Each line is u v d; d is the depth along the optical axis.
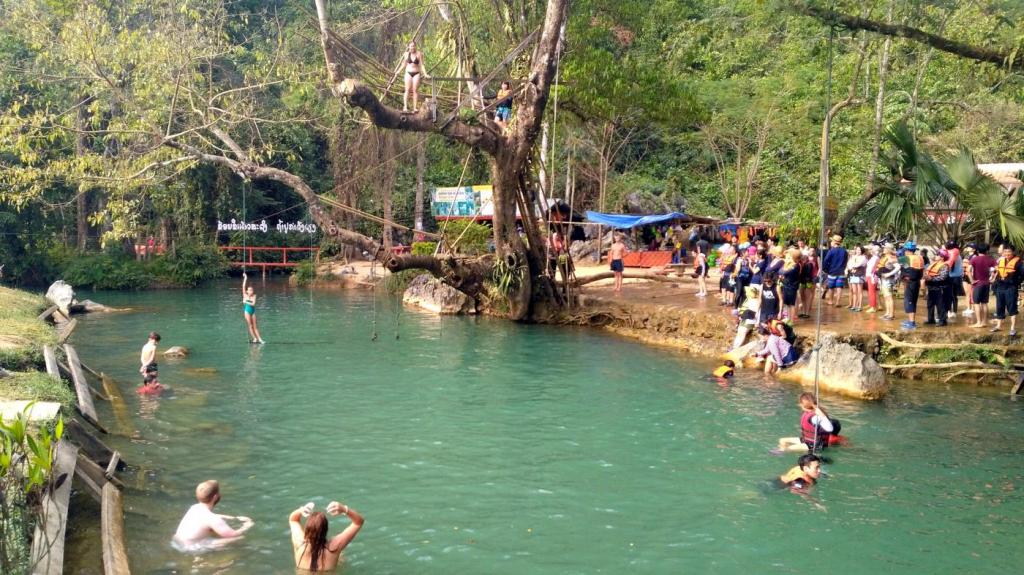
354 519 9.16
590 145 43.56
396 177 48.12
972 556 9.36
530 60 27.16
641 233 41.62
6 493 7.12
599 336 24.59
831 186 35.91
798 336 18.95
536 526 10.16
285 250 46.38
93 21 25.38
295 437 13.96
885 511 10.66
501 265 26.36
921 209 21.62
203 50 27.03
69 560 8.73
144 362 17.28
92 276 39.94
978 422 14.66
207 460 12.66
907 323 19.03
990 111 33.12
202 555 9.16
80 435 11.31
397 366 20.12
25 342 15.48
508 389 17.50
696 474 12.06
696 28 44.22
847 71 39.22
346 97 18.64
